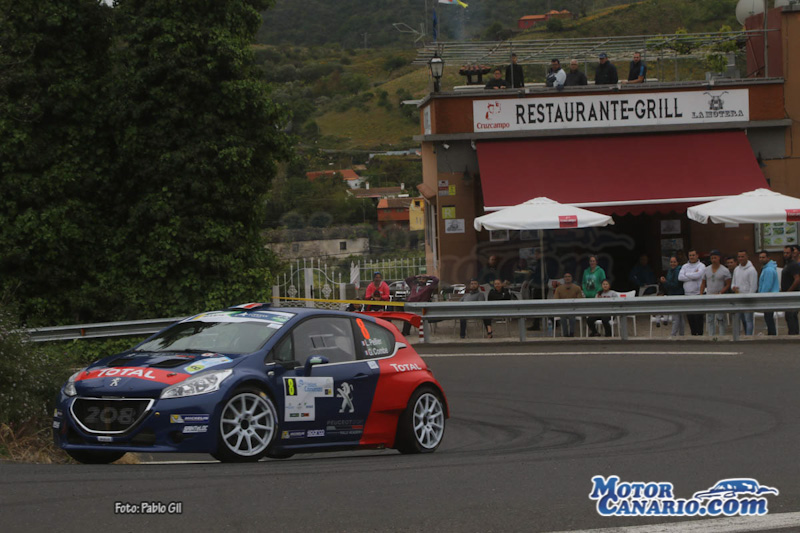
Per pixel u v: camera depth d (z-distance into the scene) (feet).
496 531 17.66
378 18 629.51
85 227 74.38
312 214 237.25
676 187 72.64
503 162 74.28
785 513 19.10
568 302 56.54
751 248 77.82
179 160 73.67
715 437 30.37
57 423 25.63
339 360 28.84
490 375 47.73
